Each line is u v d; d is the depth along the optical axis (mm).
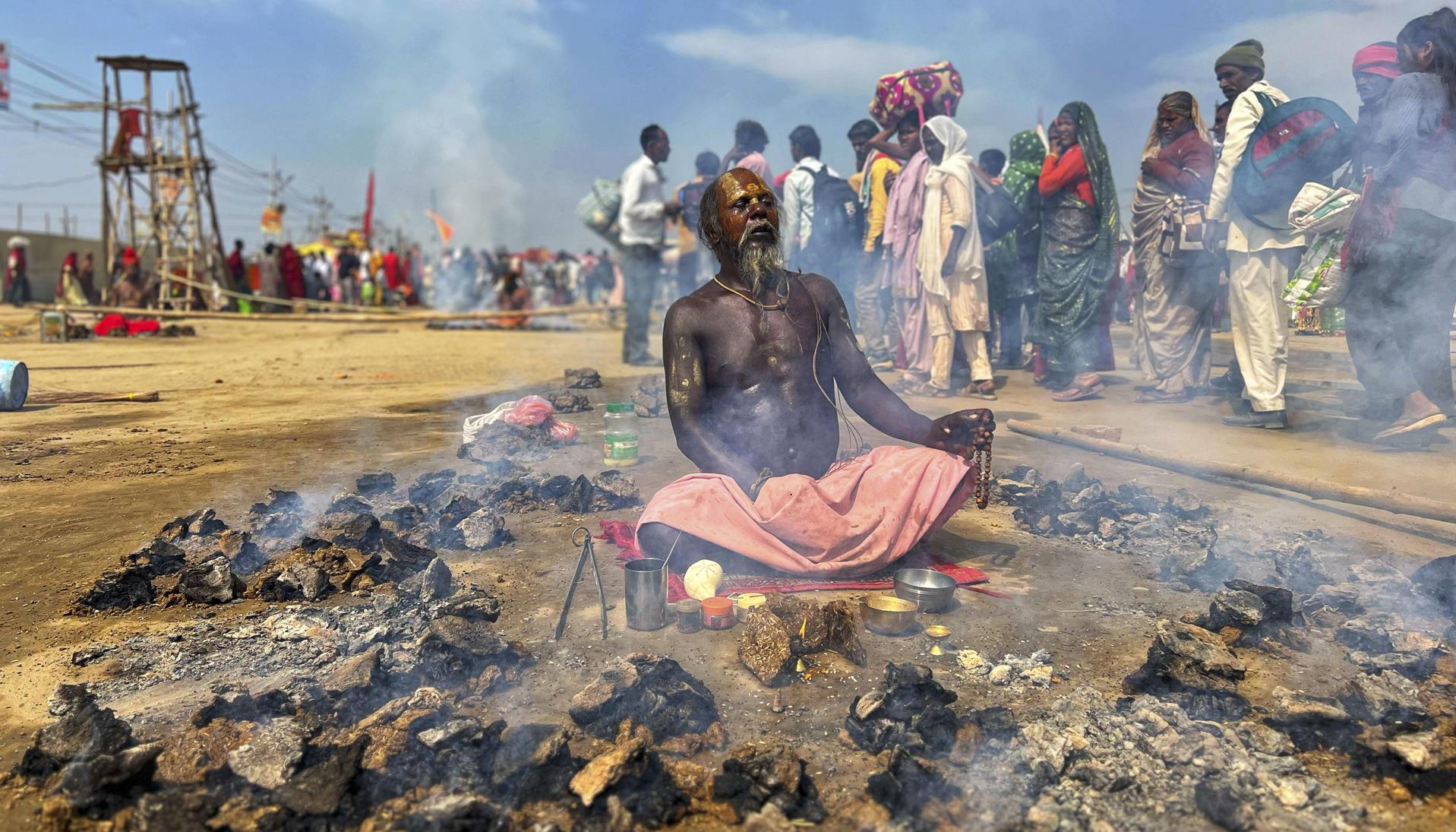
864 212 10531
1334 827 2186
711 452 4012
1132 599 3633
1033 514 4707
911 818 2217
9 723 2701
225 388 10453
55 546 4340
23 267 29219
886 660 3090
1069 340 8766
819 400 4234
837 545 3748
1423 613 3324
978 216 8938
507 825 2154
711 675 2977
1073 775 2379
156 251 29500
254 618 3490
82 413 8469
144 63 27547
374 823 2209
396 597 3615
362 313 27688
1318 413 7371
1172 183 8023
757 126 10789
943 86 8977
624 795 2271
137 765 2326
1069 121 8562
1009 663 3027
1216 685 2750
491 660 2945
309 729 2520
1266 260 6648
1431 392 6195
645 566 3424
